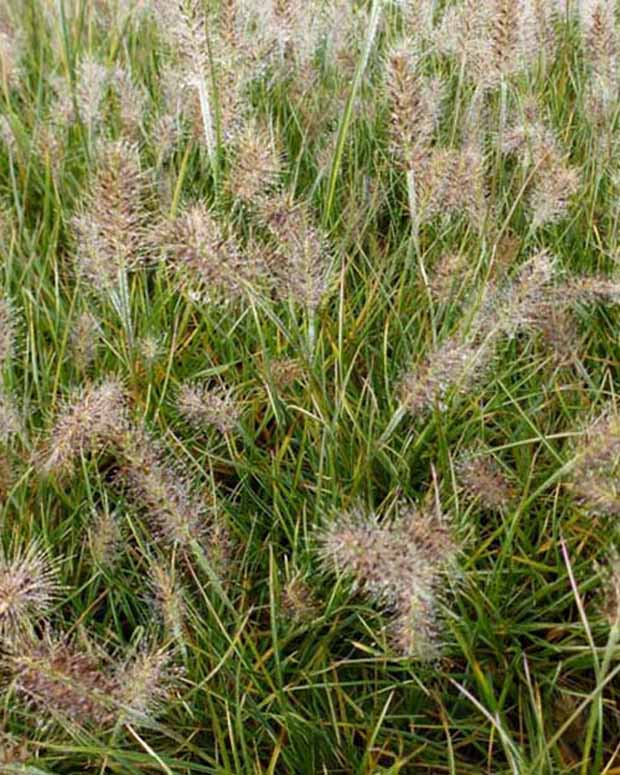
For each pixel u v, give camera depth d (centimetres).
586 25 96
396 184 97
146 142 98
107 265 72
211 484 70
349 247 90
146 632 66
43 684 55
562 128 99
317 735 61
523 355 78
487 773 60
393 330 81
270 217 70
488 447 74
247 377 79
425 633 56
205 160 94
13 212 100
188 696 60
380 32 111
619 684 64
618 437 58
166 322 83
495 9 85
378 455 71
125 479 66
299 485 73
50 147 98
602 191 92
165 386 74
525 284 67
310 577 67
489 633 62
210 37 84
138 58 117
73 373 81
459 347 66
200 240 66
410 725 62
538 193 80
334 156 86
